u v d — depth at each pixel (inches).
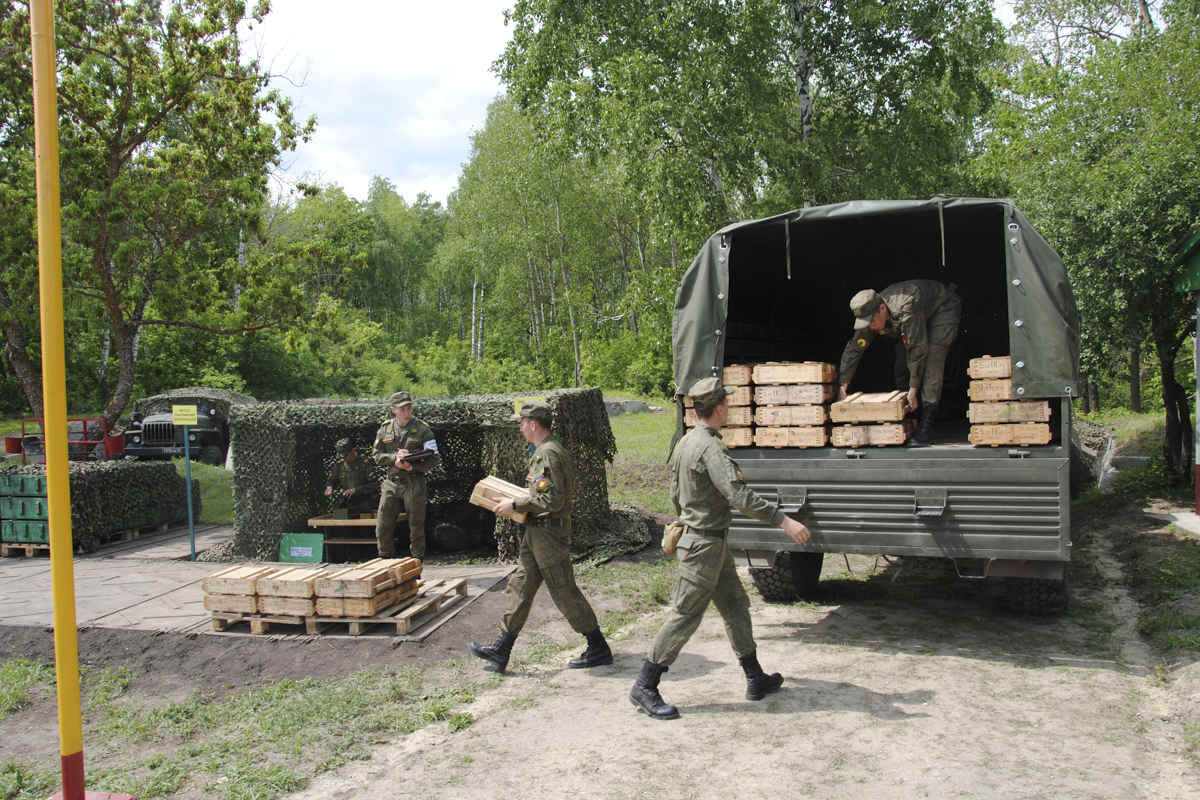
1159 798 128.9
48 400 129.7
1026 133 533.3
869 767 142.2
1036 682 182.1
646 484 505.4
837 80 645.3
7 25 490.3
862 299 221.0
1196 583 244.1
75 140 499.5
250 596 230.4
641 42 620.1
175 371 1131.3
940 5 615.5
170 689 204.8
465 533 352.2
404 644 220.2
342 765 156.7
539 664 212.1
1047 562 195.6
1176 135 408.2
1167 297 385.7
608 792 138.2
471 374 1251.8
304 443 364.8
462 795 140.6
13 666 215.6
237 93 555.5
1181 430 418.6
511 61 667.4
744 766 144.8
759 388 224.4
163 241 561.0
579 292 1333.7
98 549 376.2
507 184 1275.8
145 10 527.8
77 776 132.3
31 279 500.1
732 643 176.2
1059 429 200.1
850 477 211.0
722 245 230.8
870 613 246.1
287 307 586.9
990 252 323.6
